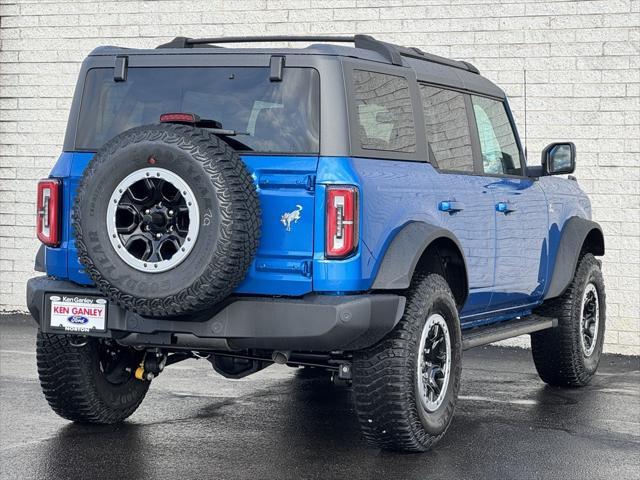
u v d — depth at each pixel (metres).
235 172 5.36
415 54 6.81
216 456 5.79
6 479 5.27
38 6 11.96
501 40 10.59
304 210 5.52
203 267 5.29
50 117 11.94
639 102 10.17
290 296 5.57
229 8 11.45
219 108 5.84
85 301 5.77
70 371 6.28
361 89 5.84
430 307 5.96
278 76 5.73
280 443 6.13
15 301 11.95
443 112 6.84
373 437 5.86
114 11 11.80
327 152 5.58
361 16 11.05
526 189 7.72
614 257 10.25
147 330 5.64
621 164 10.23
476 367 9.23
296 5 11.24
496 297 7.24
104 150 5.46
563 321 8.16
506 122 7.88
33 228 11.92
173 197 5.38
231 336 5.53
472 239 6.78
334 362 5.98
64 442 6.07
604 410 7.32
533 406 7.44
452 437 6.40
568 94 10.38
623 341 10.23
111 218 5.43
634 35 10.18
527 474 5.52
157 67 6.01
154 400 7.38
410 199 6.04
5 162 12.02
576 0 10.34
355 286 5.52
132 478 5.32
